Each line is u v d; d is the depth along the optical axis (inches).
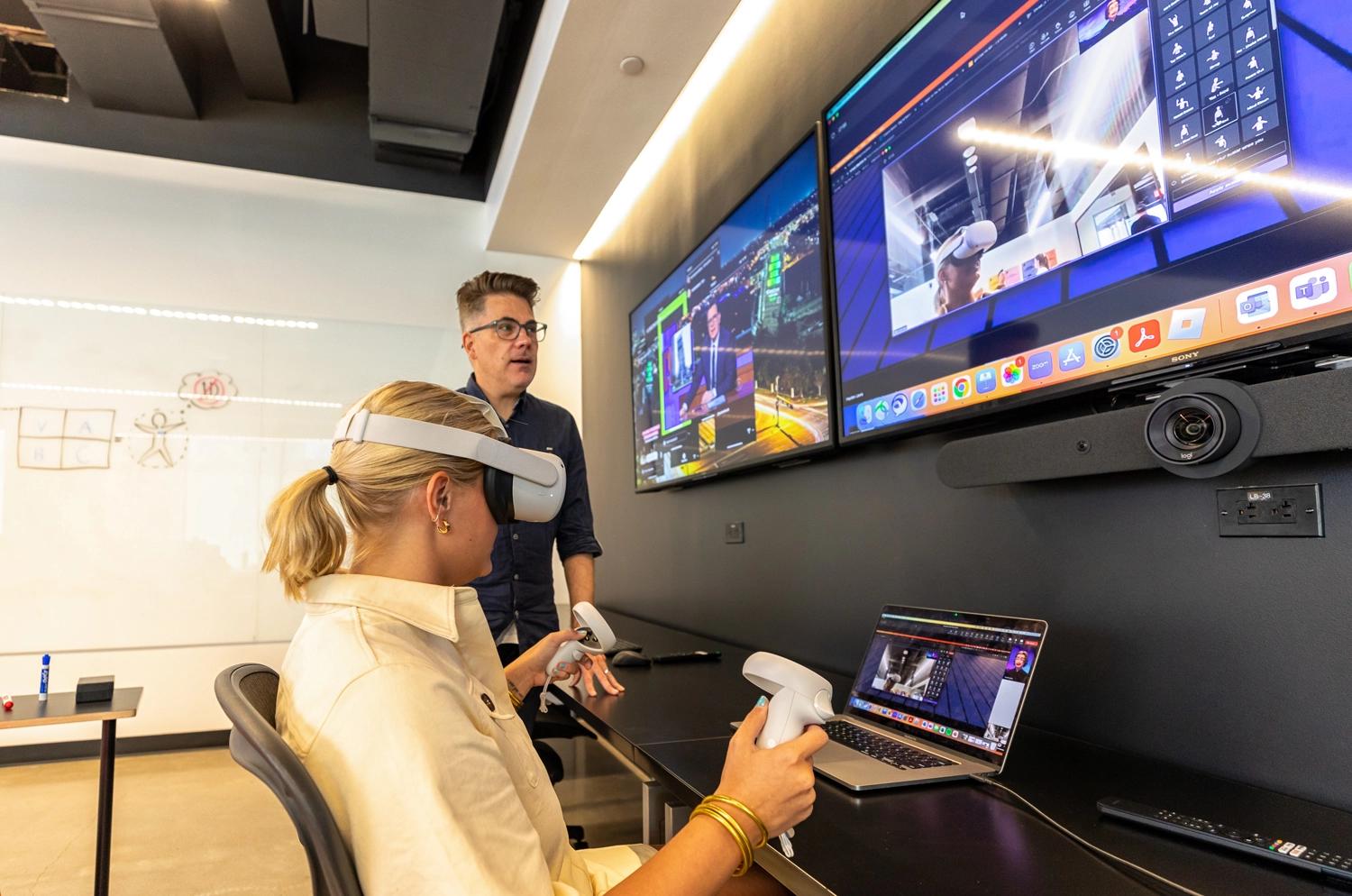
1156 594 44.2
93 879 100.8
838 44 78.2
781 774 28.2
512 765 32.1
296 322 181.5
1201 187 39.3
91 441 166.1
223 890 97.6
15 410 161.8
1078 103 47.0
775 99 92.0
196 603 170.2
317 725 25.5
